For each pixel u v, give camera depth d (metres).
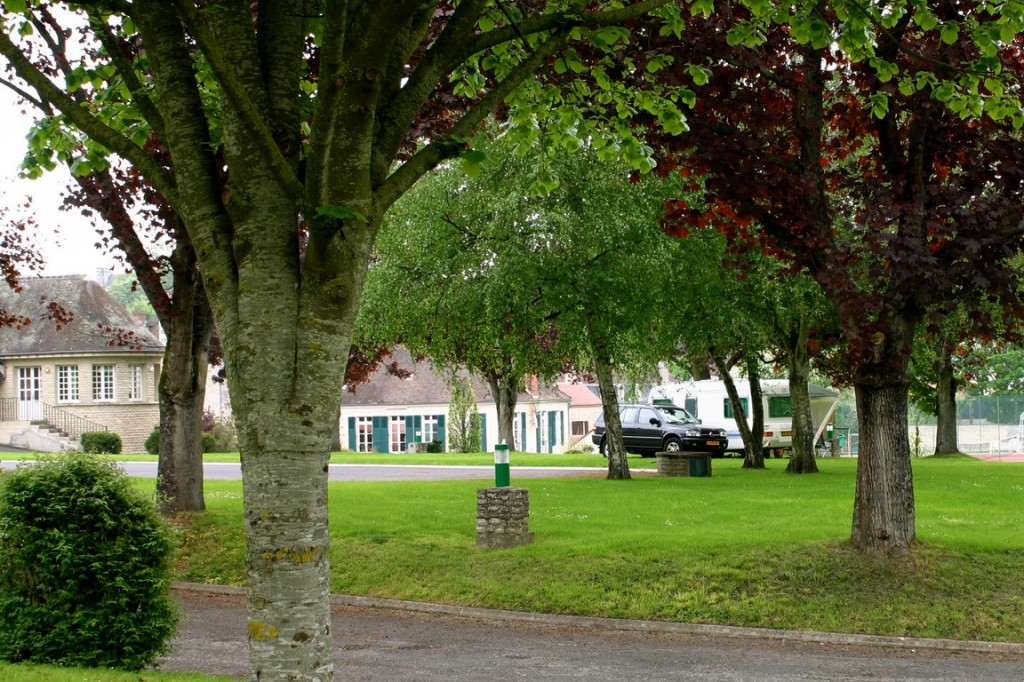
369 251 6.20
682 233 13.66
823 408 41.53
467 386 49.53
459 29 7.02
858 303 12.40
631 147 9.68
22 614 8.20
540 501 19.78
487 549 14.73
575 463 34.38
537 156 20.56
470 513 18.00
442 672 9.84
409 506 18.98
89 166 8.91
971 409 49.66
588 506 18.86
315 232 5.82
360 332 28.34
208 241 6.18
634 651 10.87
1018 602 12.00
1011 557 13.14
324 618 5.87
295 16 6.51
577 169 21.14
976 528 15.30
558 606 12.66
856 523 13.44
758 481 24.20
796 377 27.61
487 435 62.09
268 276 5.95
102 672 7.83
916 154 12.82
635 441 37.28
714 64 12.23
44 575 8.16
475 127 7.08
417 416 60.31
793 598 12.34
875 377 13.09
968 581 12.45
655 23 11.62
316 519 5.88
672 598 12.57
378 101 6.64
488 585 13.40
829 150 14.09
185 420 17.77
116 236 17.16
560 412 71.31
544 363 26.62
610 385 25.42
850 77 13.48
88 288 51.97
